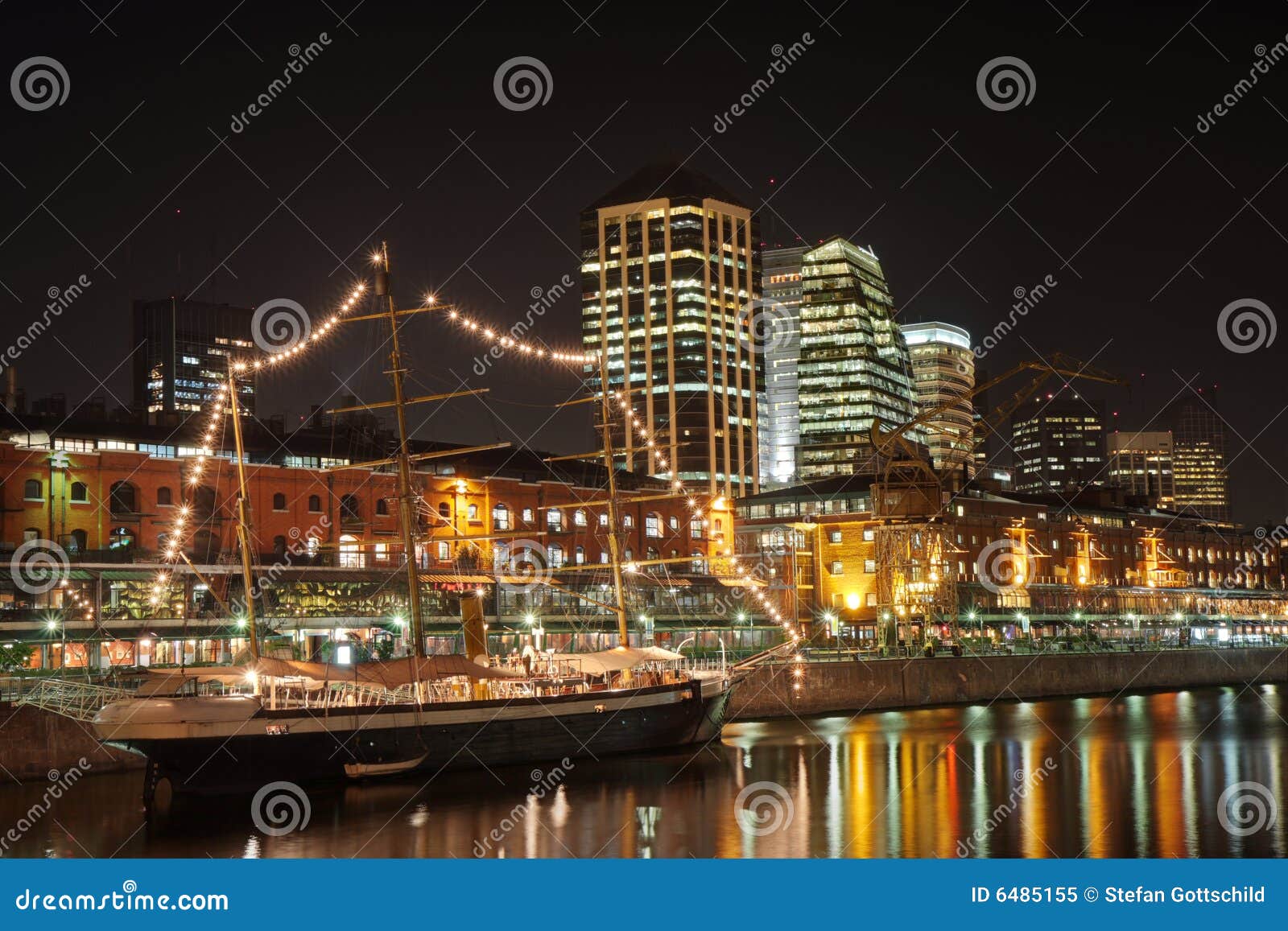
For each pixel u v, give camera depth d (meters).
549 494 131.38
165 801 64.25
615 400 102.56
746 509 182.12
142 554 99.62
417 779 70.62
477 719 73.00
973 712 113.75
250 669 67.38
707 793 68.81
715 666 101.88
